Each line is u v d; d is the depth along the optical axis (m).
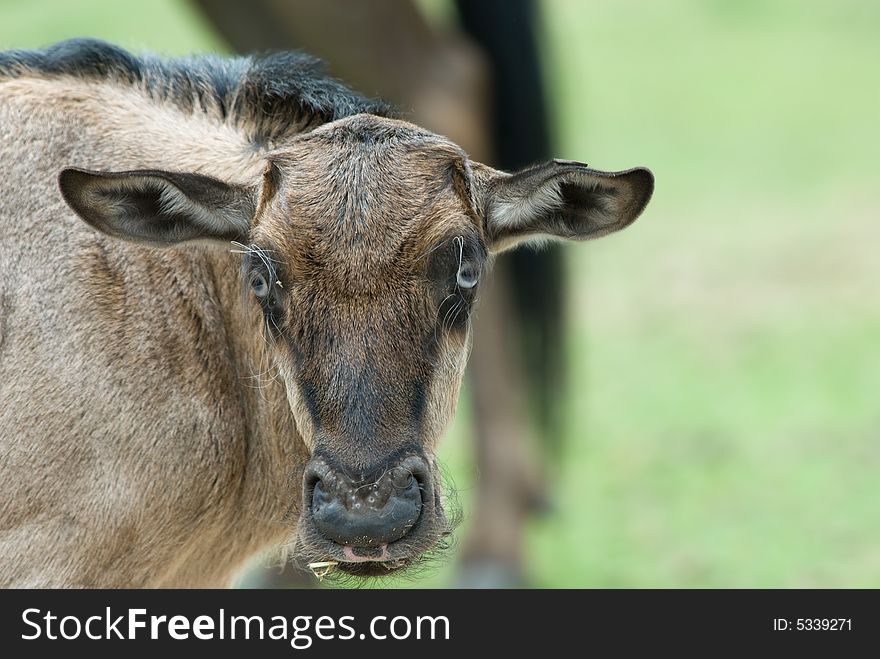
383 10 19.22
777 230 37.25
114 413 11.30
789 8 66.31
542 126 20.47
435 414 10.45
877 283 32.50
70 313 11.38
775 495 22.14
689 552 20.34
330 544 9.91
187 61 12.99
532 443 20.75
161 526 11.66
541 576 19.92
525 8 20.19
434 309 10.25
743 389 26.84
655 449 24.16
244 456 12.15
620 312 31.91
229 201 10.89
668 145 46.28
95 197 10.40
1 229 11.52
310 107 12.24
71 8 56.31
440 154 10.54
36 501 11.16
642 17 66.12
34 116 11.88
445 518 10.52
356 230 10.12
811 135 46.84
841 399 26.00
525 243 11.61
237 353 12.04
